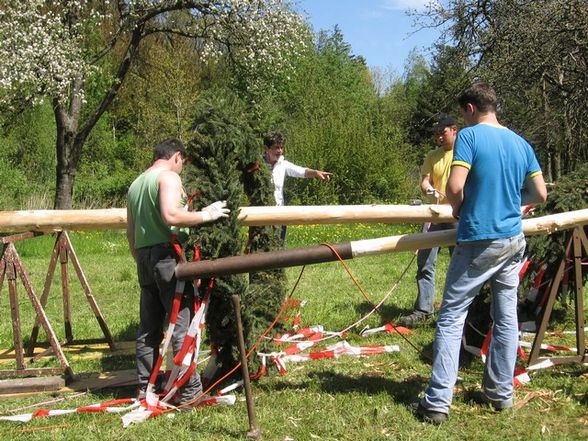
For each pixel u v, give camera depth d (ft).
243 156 14.57
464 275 12.62
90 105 95.45
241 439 11.84
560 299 20.34
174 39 92.38
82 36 59.16
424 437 11.79
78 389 15.20
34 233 16.33
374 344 18.33
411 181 76.13
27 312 24.38
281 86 79.25
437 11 48.21
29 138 81.92
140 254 13.46
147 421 12.78
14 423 12.93
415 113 103.55
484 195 12.36
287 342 17.37
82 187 83.20
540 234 15.30
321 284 28.27
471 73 47.78
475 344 16.61
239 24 60.95
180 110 88.89
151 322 13.97
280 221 14.88
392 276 30.25
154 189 13.08
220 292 13.89
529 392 14.03
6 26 53.21
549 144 44.65
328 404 13.46
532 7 41.39
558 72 42.34
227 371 14.62
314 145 69.72
